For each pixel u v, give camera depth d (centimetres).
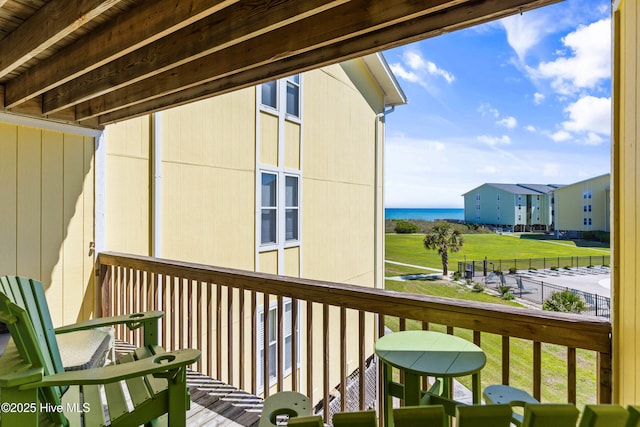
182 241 458
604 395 135
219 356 270
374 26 175
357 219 861
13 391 122
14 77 300
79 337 236
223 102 516
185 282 450
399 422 61
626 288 112
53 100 321
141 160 416
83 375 133
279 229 622
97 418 155
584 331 139
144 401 154
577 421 57
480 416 59
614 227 122
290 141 648
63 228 350
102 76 271
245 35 185
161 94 284
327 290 212
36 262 333
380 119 965
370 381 705
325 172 746
